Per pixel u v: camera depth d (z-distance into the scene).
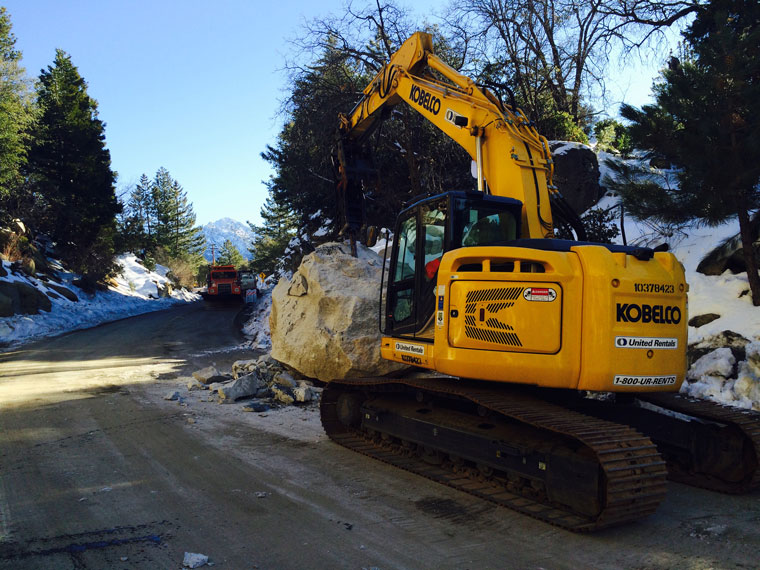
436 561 3.59
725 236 10.28
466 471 5.23
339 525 4.15
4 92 27.66
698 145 7.51
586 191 16.08
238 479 5.21
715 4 8.67
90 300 34.75
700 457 5.30
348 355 8.76
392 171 22.47
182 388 10.02
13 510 4.42
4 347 17.77
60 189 39.69
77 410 8.21
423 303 5.71
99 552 3.66
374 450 6.14
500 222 5.93
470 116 7.01
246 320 25.78
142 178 89.56
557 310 4.48
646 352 4.53
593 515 4.04
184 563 3.49
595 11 20.75
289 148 23.59
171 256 75.88
